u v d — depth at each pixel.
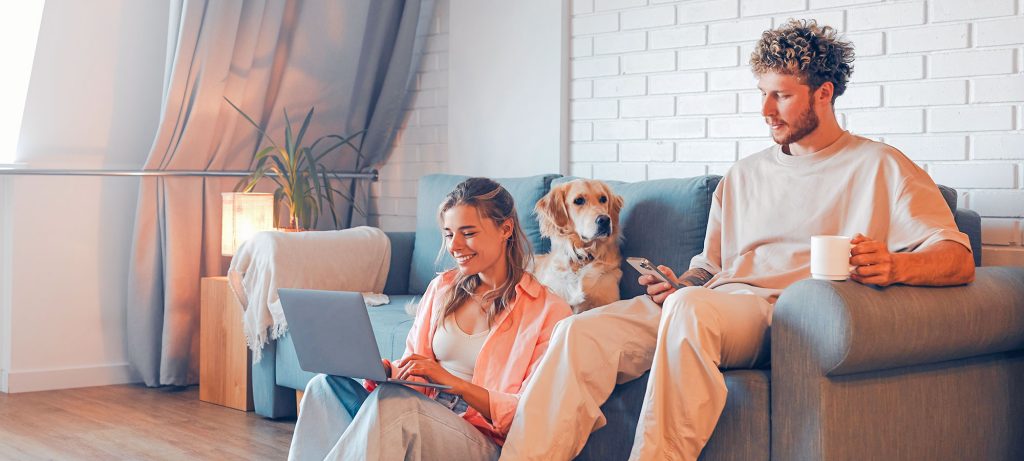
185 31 4.07
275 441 3.35
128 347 4.30
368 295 3.75
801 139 2.47
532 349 2.21
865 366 2.00
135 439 3.36
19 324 4.14
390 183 4.82
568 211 3.01
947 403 2.25
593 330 2.14
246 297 3.67
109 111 4.30
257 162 4.50
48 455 3.14
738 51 3.44
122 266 4.38
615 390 2.26
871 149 2.37
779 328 2.04
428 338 2.33
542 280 3.04
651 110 3.70
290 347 3.53
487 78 4.27
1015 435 2.45
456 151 4.42
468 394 2.06
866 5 3.14
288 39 4.45
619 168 3.82
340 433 2.08
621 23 3.79
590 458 2.31
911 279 2.07
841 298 1.94
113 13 4.23
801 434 2.00
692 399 2.02
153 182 4.21
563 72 3.98
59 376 4.23
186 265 4.22
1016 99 2.83
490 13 4.25
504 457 2.02
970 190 2.93
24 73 4.14
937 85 2.99
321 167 4.41
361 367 1.98
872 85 3.13
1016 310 2.31
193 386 4.33
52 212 4.21
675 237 2.95
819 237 2.02
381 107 4.71
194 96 4.16
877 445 2.08
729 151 3.47
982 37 2.89
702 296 2.07
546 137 4.04
